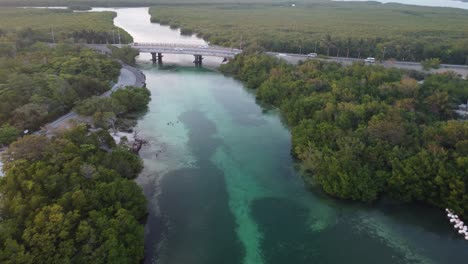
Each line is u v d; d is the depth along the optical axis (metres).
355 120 102.00
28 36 193.75
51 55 152.88
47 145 76.19
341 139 89.88
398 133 88.25
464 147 80.25
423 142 87.75
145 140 106.31
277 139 110.12
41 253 53.88
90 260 55.69
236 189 84.88
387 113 100.31
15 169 66.81
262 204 79.62
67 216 58.56
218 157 98.88
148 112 128.25
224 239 69.19
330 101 113.06
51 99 106.62
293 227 72.75
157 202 79.31
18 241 55.06
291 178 89.44
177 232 70.62
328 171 82.44
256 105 138.75
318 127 98.69
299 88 131.12
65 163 71.12
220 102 141.38
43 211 57.94
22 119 95.00
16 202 59.50
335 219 75.06
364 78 130.62
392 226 73.06
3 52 156.88
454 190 71.62
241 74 171.12
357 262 64.62
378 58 177.12
